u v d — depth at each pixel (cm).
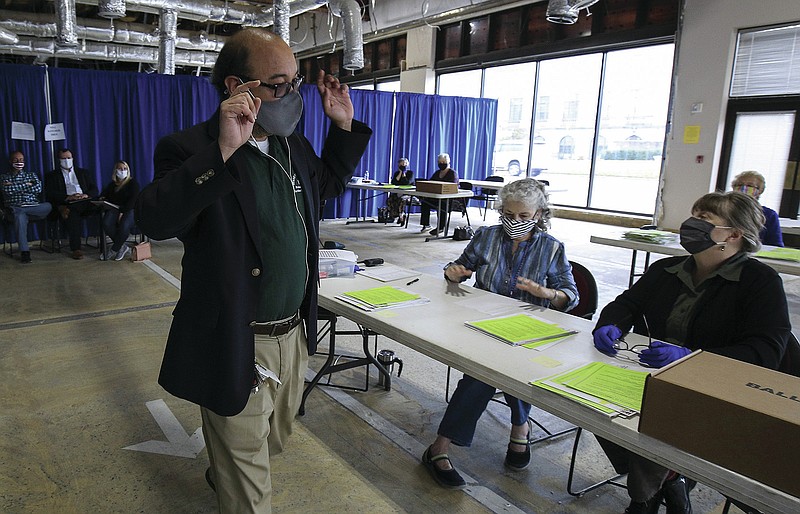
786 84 653
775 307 145
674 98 744
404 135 956
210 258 116
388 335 168
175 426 231
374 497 188
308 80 1460
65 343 321
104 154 677
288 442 221
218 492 131
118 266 530
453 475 194
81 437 221
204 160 101
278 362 135
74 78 641
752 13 662
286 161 131
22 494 183
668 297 170
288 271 129
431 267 553
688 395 94
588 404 112
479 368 137
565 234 775
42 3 909
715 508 171
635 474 152
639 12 796
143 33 955
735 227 153
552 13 598
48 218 575
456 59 1072
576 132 924
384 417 244
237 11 838
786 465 83
